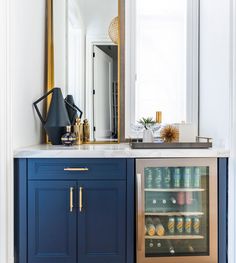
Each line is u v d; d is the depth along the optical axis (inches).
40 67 92.4
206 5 92.9
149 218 77.7
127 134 101.0
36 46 88.3
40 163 72.0
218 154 73.2
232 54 73.4
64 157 71.9
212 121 87.1
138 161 72.6
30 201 72.1
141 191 72.5
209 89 90.0
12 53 68.6
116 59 98.7
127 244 73.0
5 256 67.2
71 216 72.7
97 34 98.5
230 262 72.8
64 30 97.7
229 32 73.9
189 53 101.1
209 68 90.0
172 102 102.6
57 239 72.7
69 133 86.7
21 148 75.6
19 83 74.6
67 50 97.7
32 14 84.2
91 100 98.1
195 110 101.3
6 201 67.6
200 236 76.9
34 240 72.3
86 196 72.7
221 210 74.2
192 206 77.4
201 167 75.6
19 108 74.9
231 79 73.7
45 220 72.4
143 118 94.8
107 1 98.6
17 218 71.9
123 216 72.7
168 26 102.3
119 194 72.7
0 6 64.3
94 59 98.3
